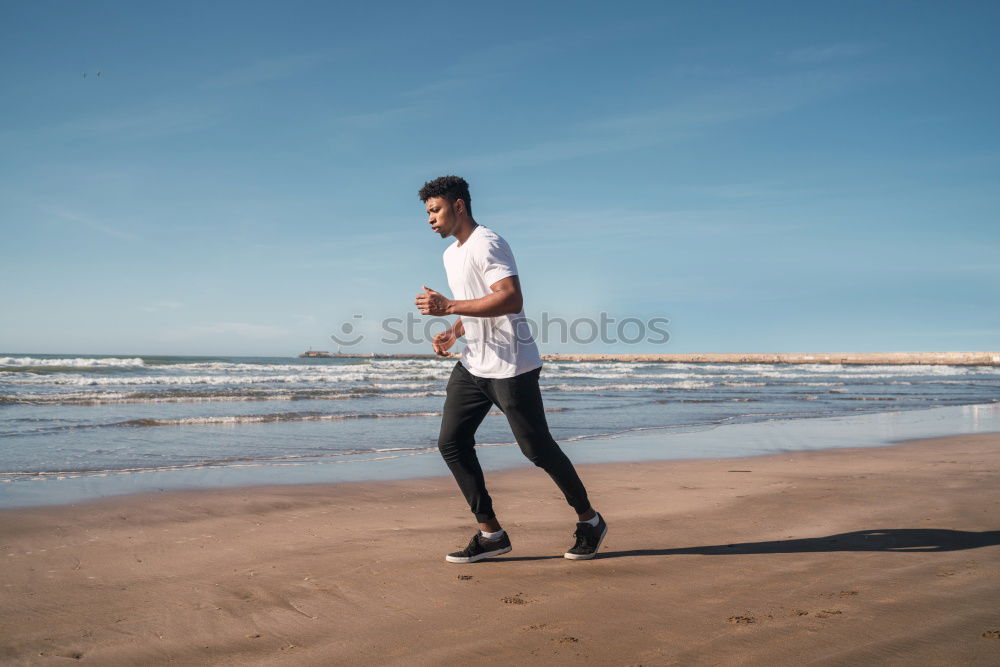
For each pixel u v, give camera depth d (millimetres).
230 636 2227
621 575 2906
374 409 12484
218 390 15414
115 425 9195
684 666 1917
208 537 3664
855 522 3979
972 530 3689
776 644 2053
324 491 5160
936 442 8836
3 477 5562
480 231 3078
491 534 3205
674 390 20609
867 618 2258
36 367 22922
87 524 3951
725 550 3348
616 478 5918
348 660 2021
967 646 1987
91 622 2359
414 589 2729
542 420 3102
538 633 2217
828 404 15961
